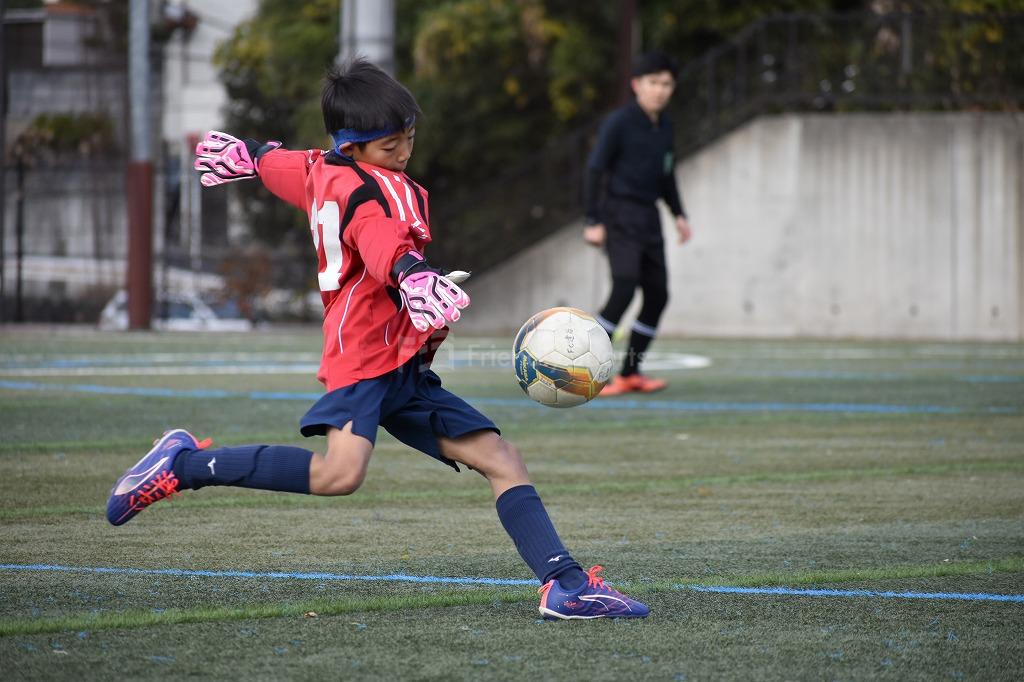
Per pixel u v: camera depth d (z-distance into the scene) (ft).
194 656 35.22
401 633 37.88
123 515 40.81
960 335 235.61
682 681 33.27
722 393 121.49
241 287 257.14
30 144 248.11
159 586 44.01
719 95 245.86
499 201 256.11
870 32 240.32
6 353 172.04
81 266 250.16
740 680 33.37
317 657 35.22
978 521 58.03
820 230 237.66
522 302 253.24
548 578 39.63
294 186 42.57
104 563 47.93
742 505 62.54
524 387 43.34
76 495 63.93
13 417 97.14
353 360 39.37
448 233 256.11
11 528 55.06
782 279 238.48
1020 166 234.38
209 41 414.00
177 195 271.08
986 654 35.91
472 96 268.62
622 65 240.53
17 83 247.29
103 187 246.88
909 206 236.02
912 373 145.38
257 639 37.06
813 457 79.92
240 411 102.27
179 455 40.70
